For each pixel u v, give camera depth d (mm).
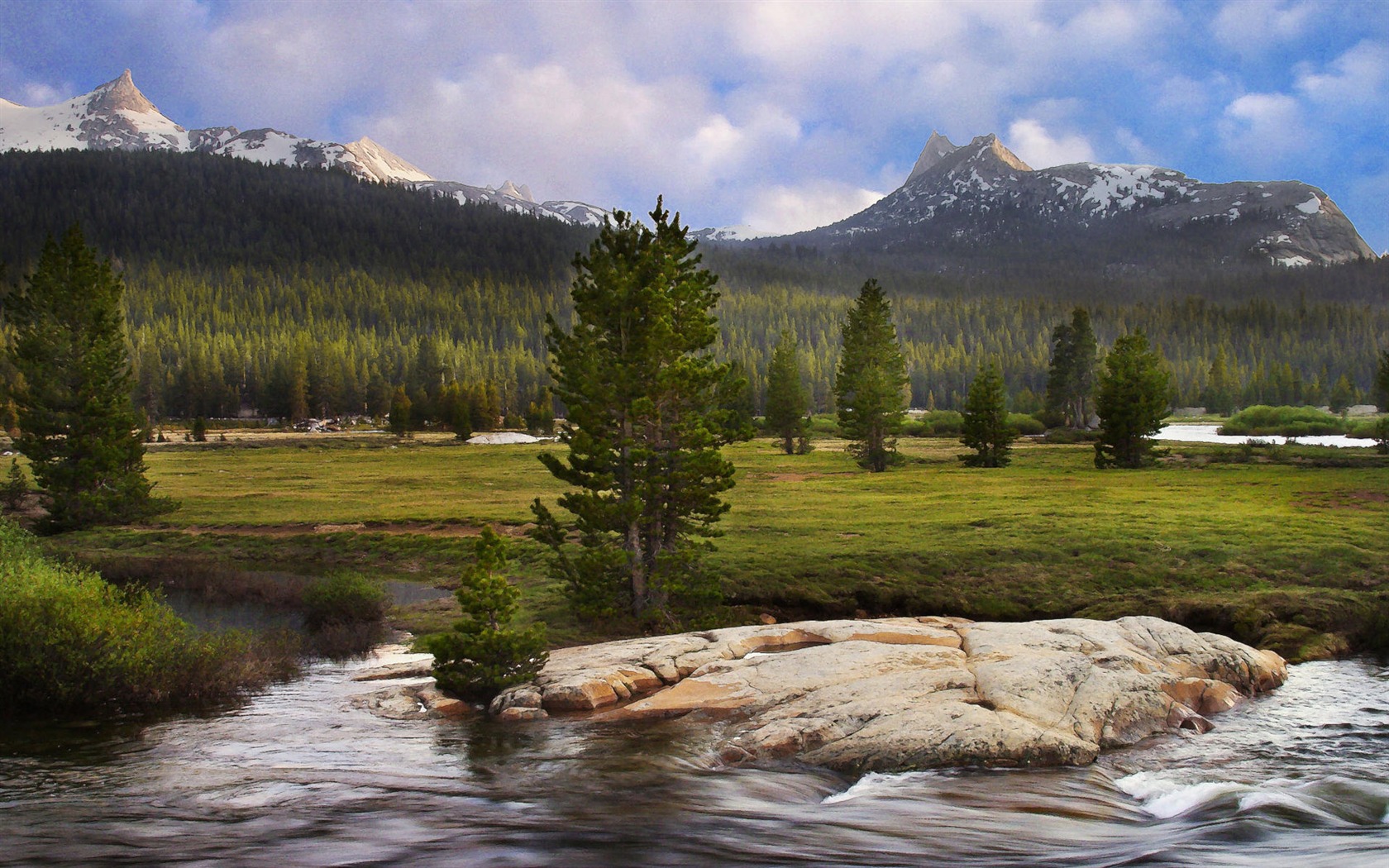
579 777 12984
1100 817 10891
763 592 31125
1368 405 175875
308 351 181250
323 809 11031
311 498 60438
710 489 28219
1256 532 35844
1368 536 34719
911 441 115062
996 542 36031
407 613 30625
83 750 14766
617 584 27953
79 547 44375
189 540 45938
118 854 8953
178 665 19234
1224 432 128375
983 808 11195
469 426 131875
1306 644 24203
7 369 131000
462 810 11023
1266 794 11578
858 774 13414
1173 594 29625
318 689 20516
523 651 19359
